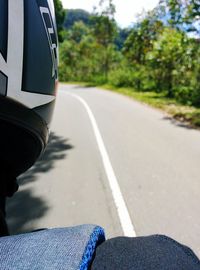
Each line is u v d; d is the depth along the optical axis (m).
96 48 45.19
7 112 0.79
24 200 4.66
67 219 4.13
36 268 0.46
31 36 0.82
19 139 0.87
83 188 5.14
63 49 50.09
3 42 0.76
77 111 14.77
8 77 0.77
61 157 6.91
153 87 27.31
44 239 0.53
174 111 13.74
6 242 0.52
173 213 4.30
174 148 7.67
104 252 0.52
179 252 0.54
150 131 9.77
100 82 40.62
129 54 33.47
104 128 10.34
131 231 3.88
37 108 0.88
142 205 4.53
